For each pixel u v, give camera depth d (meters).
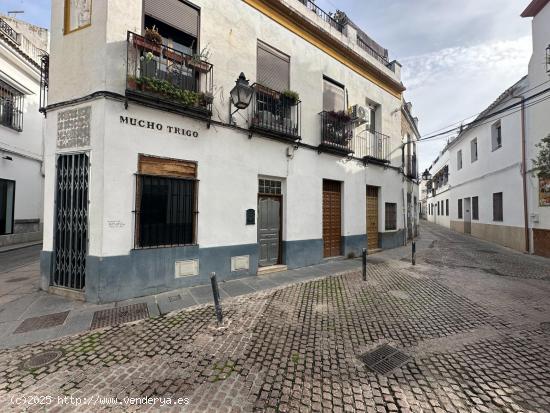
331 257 9.13
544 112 10.05
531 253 10.69
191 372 2.95
